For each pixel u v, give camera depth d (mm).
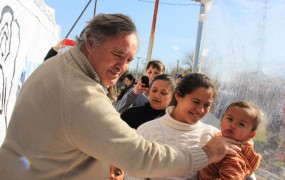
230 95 3223
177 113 1729
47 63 1438
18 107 1381
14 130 1360
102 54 1328
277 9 2539
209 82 1654
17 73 3385
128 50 1329
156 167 1220
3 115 3018
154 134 1702
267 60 2635
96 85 1313
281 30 2471
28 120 1312
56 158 1296
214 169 1536
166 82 2904
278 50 2498
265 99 2613
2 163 1337
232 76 3217
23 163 1313
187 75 1743
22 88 1462
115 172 1954
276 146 2391
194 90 1625
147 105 3031
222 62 3494
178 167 1242
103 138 1202
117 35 1300
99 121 1215
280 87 2430
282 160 2305
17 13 3129
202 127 1767
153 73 4484
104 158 1229
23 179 1295
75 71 1312
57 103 1249
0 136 2967
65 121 1229
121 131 1227
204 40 4102
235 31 3197
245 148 1585
